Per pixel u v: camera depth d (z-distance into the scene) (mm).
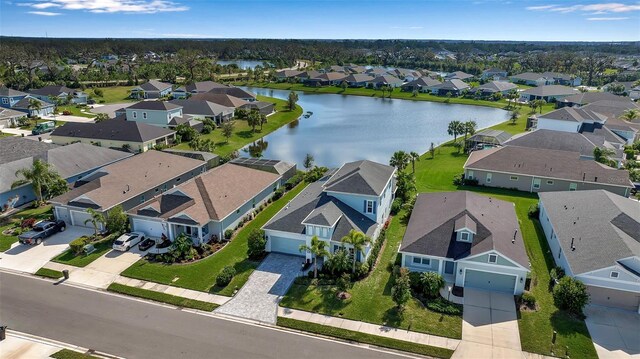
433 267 37875
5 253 42125
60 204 47562
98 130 81500
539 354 28828
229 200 47531
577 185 57969
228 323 32125
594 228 39062
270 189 57000
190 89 141250
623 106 104500
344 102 150625
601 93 129250
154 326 31734
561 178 58312
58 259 41062
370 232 40656
